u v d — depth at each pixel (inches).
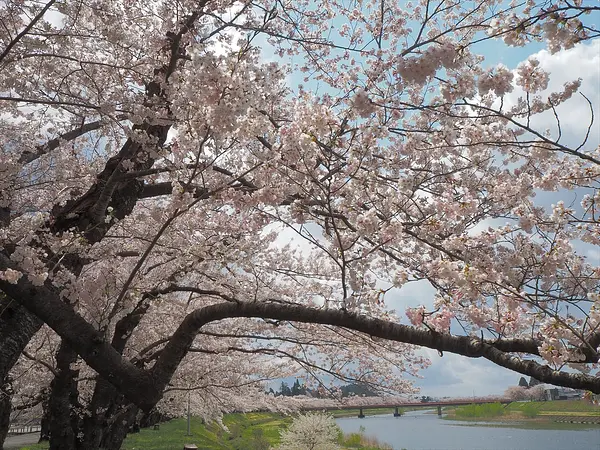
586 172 209.9
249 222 251.4
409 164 229.5
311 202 200.8
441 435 1721.2
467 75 155.3
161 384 202.7
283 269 311.6
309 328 321.7
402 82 189.8
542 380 148.1
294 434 801.6
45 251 211.5
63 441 303.0
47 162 276.4
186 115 172.4
